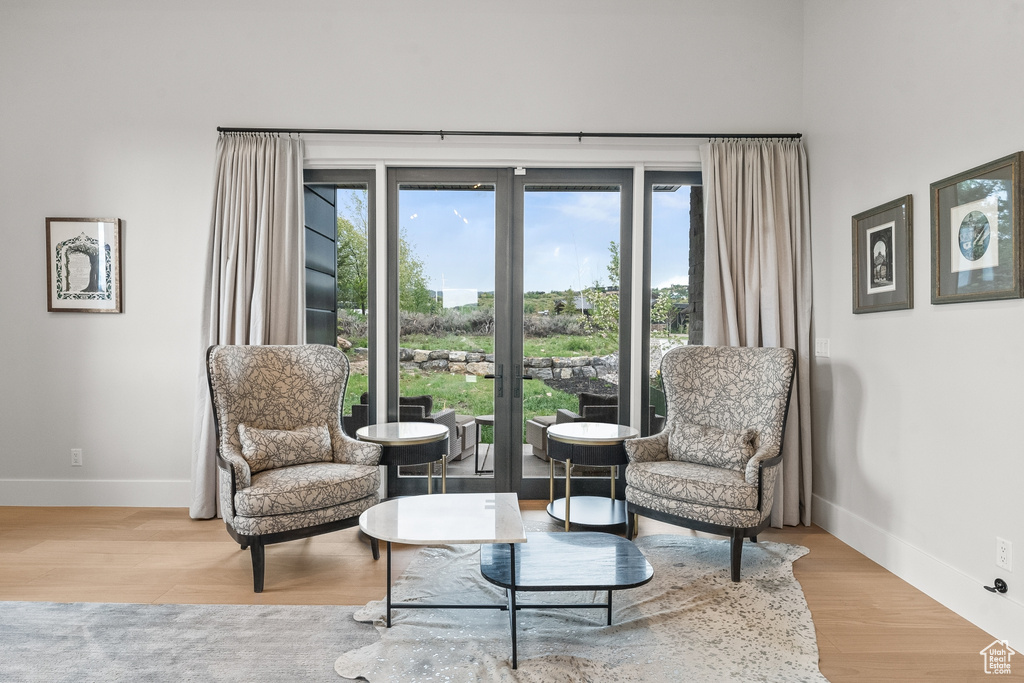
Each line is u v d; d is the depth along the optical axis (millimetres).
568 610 2361
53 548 2992
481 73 3691
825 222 3416
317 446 3027
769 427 3031
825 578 2715
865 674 1931
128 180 3654
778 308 3549
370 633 2164
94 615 2283
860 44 3055
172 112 3654
